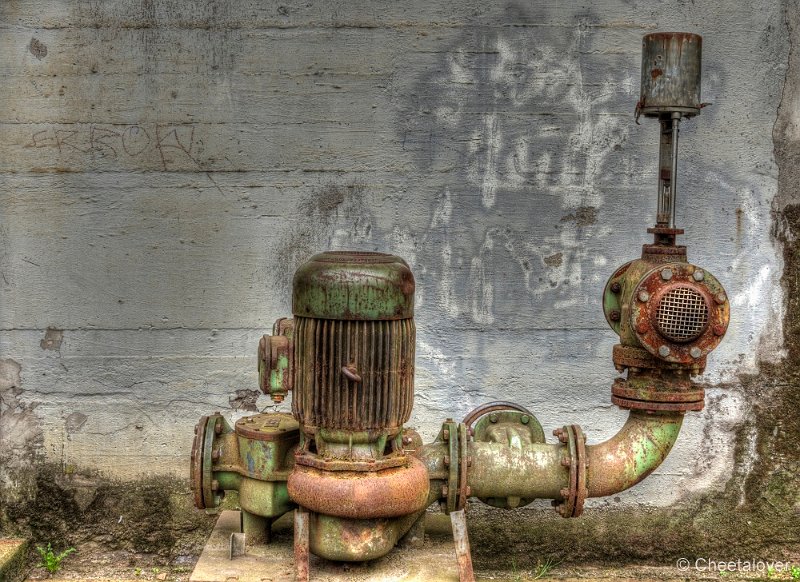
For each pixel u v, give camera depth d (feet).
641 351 10.84
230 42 12.97
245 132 13.08
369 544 10.42
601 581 13.14
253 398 13.48
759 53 13.25
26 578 13.05
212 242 13.21
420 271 13.34
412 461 10.78
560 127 13.23
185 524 13.48
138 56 12.96
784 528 13.53
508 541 13.50
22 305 13.23
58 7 12.89
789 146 13.38
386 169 13.20
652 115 11.18
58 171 13.07
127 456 13.46
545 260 13.39
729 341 13.57
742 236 13.47
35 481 13.41
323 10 12.97
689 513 13.60
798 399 13.53
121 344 13.34
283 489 11.05
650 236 13.43
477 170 13.24
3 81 12.93
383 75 13.07
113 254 13.20
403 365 10.42
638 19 13.17
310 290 10.22
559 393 13.53
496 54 13.11
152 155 13.08
